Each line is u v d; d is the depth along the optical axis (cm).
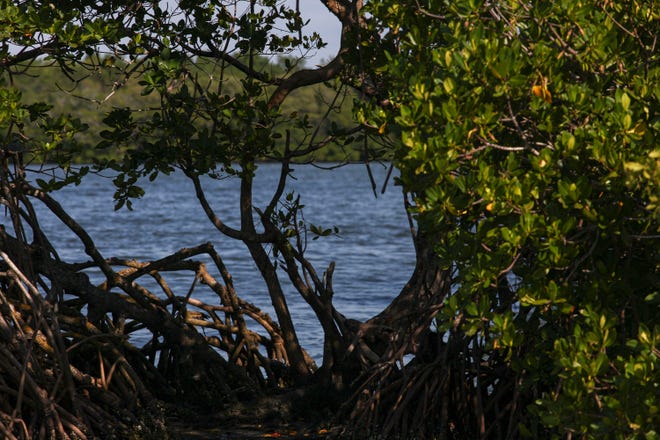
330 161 12412
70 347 1117
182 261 1387
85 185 10425
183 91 1098
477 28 692
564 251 706
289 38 1202
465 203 712
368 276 3241
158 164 1130
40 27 990
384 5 898
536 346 875
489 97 716
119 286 1291
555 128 737
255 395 1304
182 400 1306
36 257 1198
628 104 680
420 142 708
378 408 1102
